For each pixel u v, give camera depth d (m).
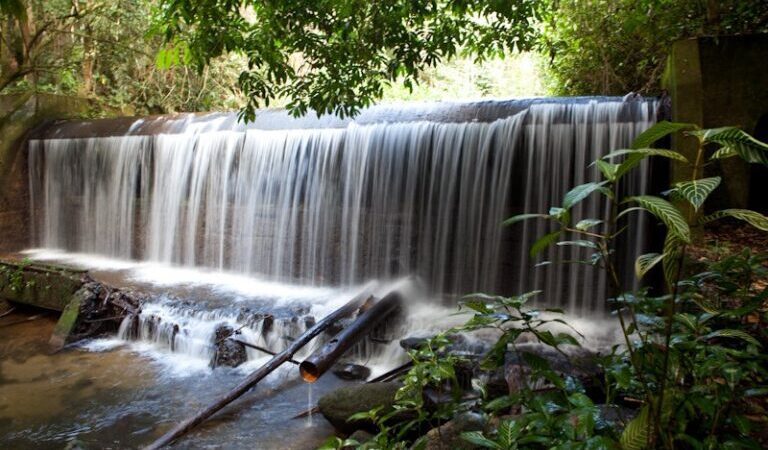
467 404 3.49
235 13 4.35
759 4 5.94
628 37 7.47
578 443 1.87
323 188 7.66
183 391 5.38
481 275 6.66
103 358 6.21
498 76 14.98
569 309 6.18
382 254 7.28
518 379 4.14
